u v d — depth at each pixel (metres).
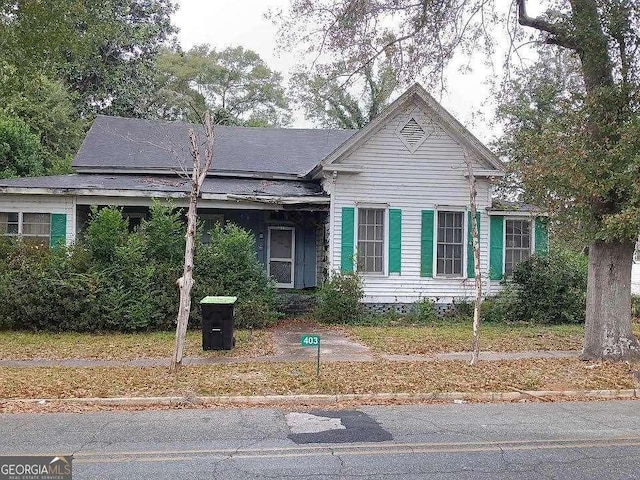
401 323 17.86
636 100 11.15
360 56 14.42
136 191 17.84
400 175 18.98
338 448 6.69
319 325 17.33
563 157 11.38
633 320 20.03
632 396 9.84
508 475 5.79
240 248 17.06
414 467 6.03
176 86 43.41
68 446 6.69
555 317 18.44
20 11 16.16
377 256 19.05
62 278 15.52
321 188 20.06
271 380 10.08
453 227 19.36
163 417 8.11
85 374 10.45
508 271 19.70
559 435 7.31
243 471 5.88
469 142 19.03
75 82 34.03
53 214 17.84
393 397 9.34
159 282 16.03
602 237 11.45
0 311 15.23
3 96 18.09
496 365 11.70
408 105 18.92
